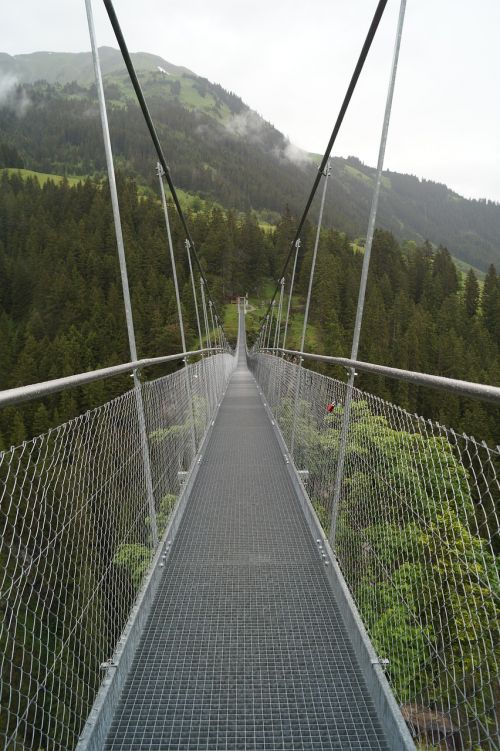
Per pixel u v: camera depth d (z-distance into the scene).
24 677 1.28
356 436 2.15
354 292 45.16
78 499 1.38
